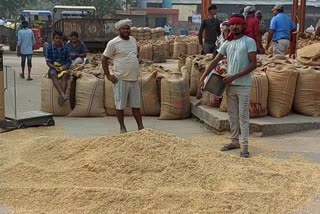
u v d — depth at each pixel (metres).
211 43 12.57
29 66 15.50
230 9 64.19
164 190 5.19
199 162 5.79
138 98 7.97
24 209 4.93
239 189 5.27
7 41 29.97
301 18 24.11
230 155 6.27
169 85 9.30
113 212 4.82
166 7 70.06
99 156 5.83
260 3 62.62
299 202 5.11
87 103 9.52
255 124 8.04
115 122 9.12
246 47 6.68
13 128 8.34
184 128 8.73
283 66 8.76
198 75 9.93
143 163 5.65
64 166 5.86
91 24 24.55
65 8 30.33
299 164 6.33
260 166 6.12
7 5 56.09
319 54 10.23
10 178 5.59
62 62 9.89
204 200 5.02
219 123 8.10
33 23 32.50
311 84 8.64
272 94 8.55
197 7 71.31
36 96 12.09
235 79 6.71
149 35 27.47
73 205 4.96
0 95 8.27
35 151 6.34
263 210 4.89
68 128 8.57
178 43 24.12
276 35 12.22
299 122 8.25
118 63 7.72
